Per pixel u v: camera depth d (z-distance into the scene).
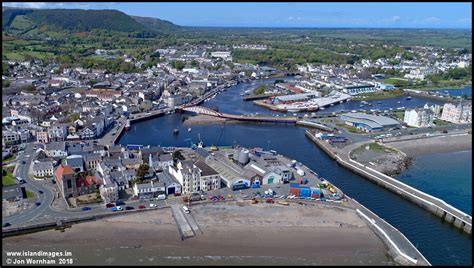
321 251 147.00
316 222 168.50
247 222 166.75
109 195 177.38
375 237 157.88
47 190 191.00
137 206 176.88
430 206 184.62
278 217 171.75
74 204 176.50
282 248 148.12
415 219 178.62
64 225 160.75
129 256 141.00
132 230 158.50
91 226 160.75
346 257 143.62
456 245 158.50
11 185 185.00
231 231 159.25
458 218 170.50
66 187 180.62
